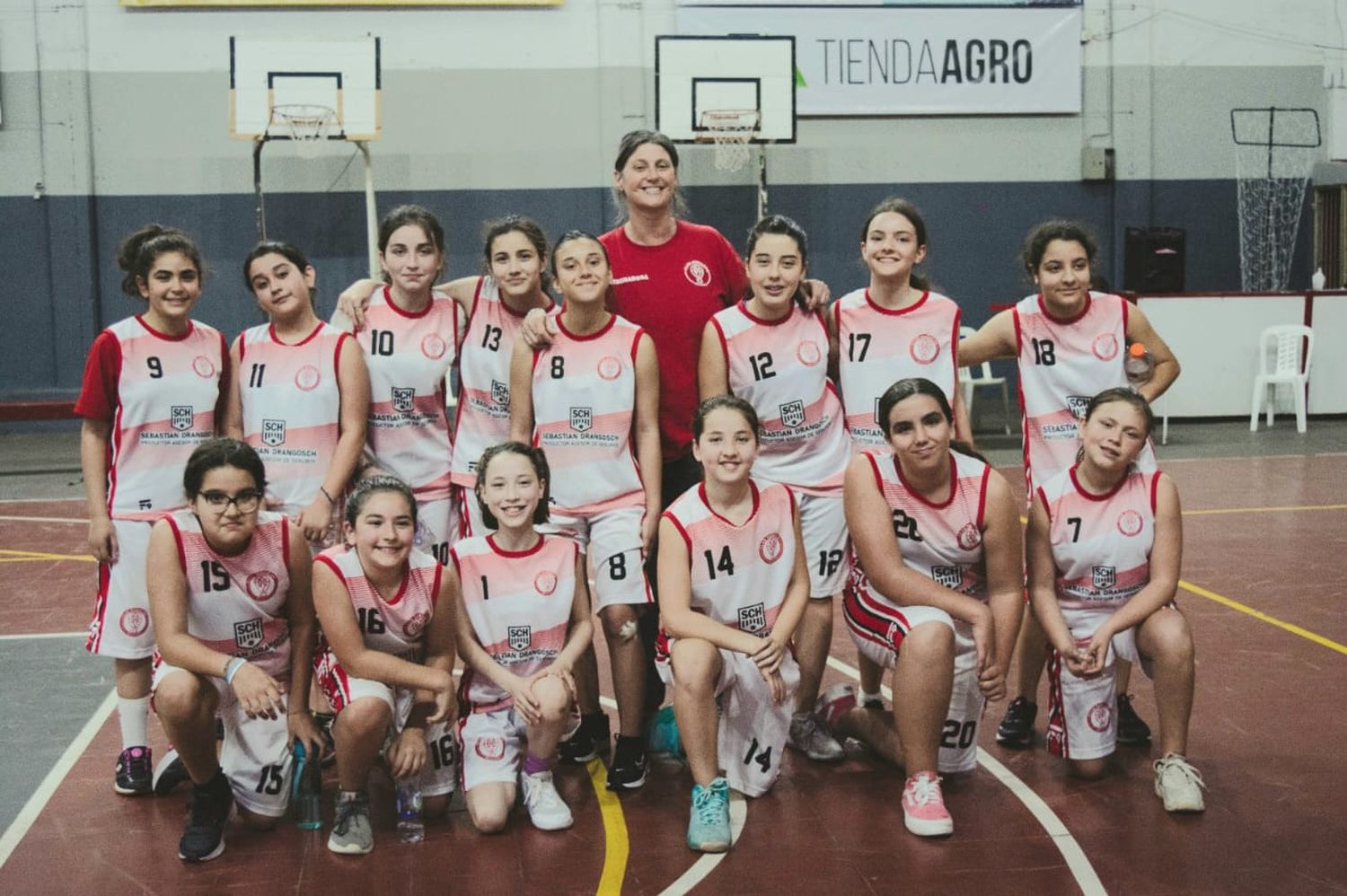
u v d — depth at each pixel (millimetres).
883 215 4004
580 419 3918
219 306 12648
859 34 12859
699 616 3566
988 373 12422
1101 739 3748
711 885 3119
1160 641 3613
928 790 3463
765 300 3930
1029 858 3240
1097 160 13180
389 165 12688
